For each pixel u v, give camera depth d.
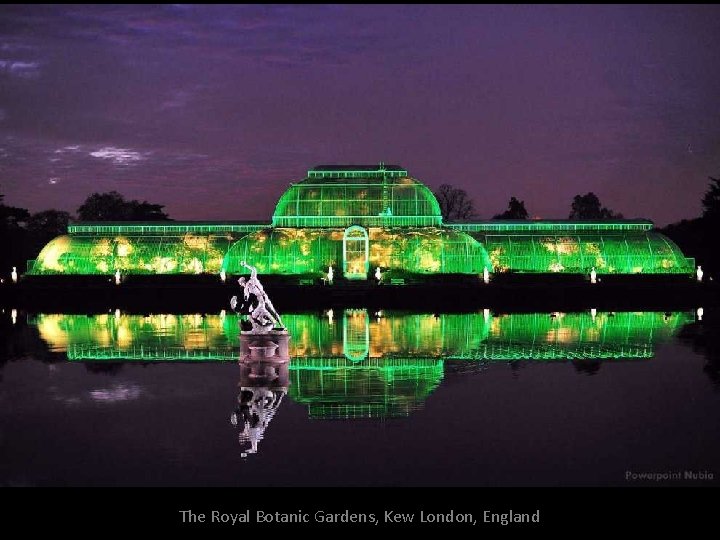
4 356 52.78
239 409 36.44
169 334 65.56
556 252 132.62
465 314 85.75
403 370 46.62
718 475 27.47
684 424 33.84
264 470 28.08
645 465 28.52
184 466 28.48
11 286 111.69
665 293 110.50
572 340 60.75
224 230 137.88
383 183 134.12
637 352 54.00
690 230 154.88
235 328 70.62
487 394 39.69
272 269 126.81
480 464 28.67
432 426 33.47
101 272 131.38
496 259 132.25
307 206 133.38
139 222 138.88
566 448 30.50
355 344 58.09
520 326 71.81
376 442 31.19
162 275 121.38
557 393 39.97
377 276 117.69
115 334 65.69
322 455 29.61
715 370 46.72
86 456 29.62
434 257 126.62
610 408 36.72
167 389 41.06
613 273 129.00
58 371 46.84
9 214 154.88
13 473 27.92
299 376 44.59
